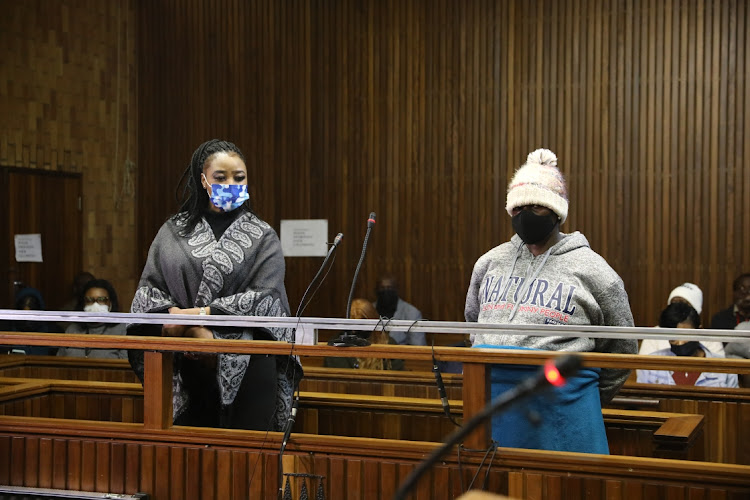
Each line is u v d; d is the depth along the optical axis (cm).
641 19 780
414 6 855
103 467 302
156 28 948
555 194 296
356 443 281
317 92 891
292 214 900
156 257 337
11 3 834
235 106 919
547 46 811
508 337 289
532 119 817
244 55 916
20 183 844
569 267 293
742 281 642
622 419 358
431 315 852
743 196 752
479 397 269
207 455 293
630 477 256
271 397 331
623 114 787
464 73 839
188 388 337
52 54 873
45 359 505
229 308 315
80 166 904
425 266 854
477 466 268
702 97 762
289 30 900
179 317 297
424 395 450
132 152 956
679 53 770
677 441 309
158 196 951
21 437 310
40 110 863
